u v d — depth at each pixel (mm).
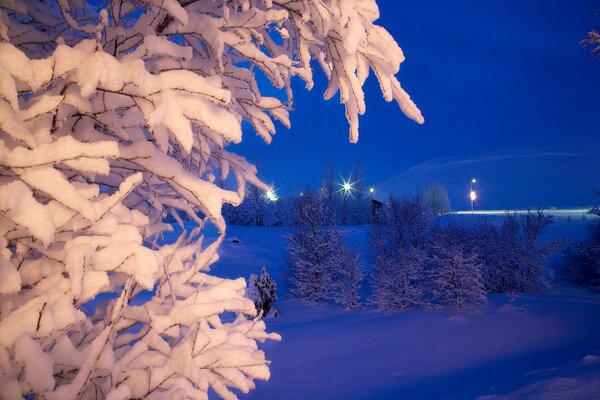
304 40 2174
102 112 1479
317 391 8672
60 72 1211
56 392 1228
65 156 1188
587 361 7414
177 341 1879
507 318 13219
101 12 1212
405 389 8164
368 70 1976
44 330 1178
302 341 12766
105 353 1427
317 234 20422
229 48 2598
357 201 54750
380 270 17734
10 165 1162
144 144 1534
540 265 18172
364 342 12266
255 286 17250
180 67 1957
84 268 1277
